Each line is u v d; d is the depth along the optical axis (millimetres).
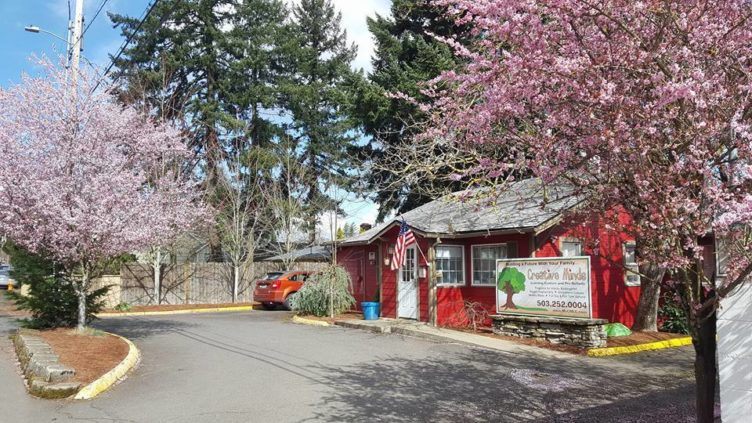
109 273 22453
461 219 16891
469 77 5562
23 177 11883
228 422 6895
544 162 5086
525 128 5344
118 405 7750
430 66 22062
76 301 13867
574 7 4617
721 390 4742
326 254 28219
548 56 4812
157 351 12328
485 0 5039
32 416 7203
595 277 15281
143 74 29344
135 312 22172
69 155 12148
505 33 4926
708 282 4484
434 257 16141
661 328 14711
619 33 4707
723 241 4465
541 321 13203
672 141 4363
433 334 14312
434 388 8711
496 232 14844
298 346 12977
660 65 4422
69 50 16188
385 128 24594
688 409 7191
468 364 10672
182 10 32812
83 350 11055
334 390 8578
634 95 4539
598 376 9625
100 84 13602
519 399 8039
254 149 31562
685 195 4395
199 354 11898
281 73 38156
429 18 24062
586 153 4793
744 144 4023
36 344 10883
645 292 14352
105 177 12125
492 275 15758
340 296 19359
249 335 14984
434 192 15102
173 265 26438
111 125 13102
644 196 4375
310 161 37344
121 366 9852
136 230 12531
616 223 5062
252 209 29547
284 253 28812
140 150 14281
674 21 4406
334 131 36781
